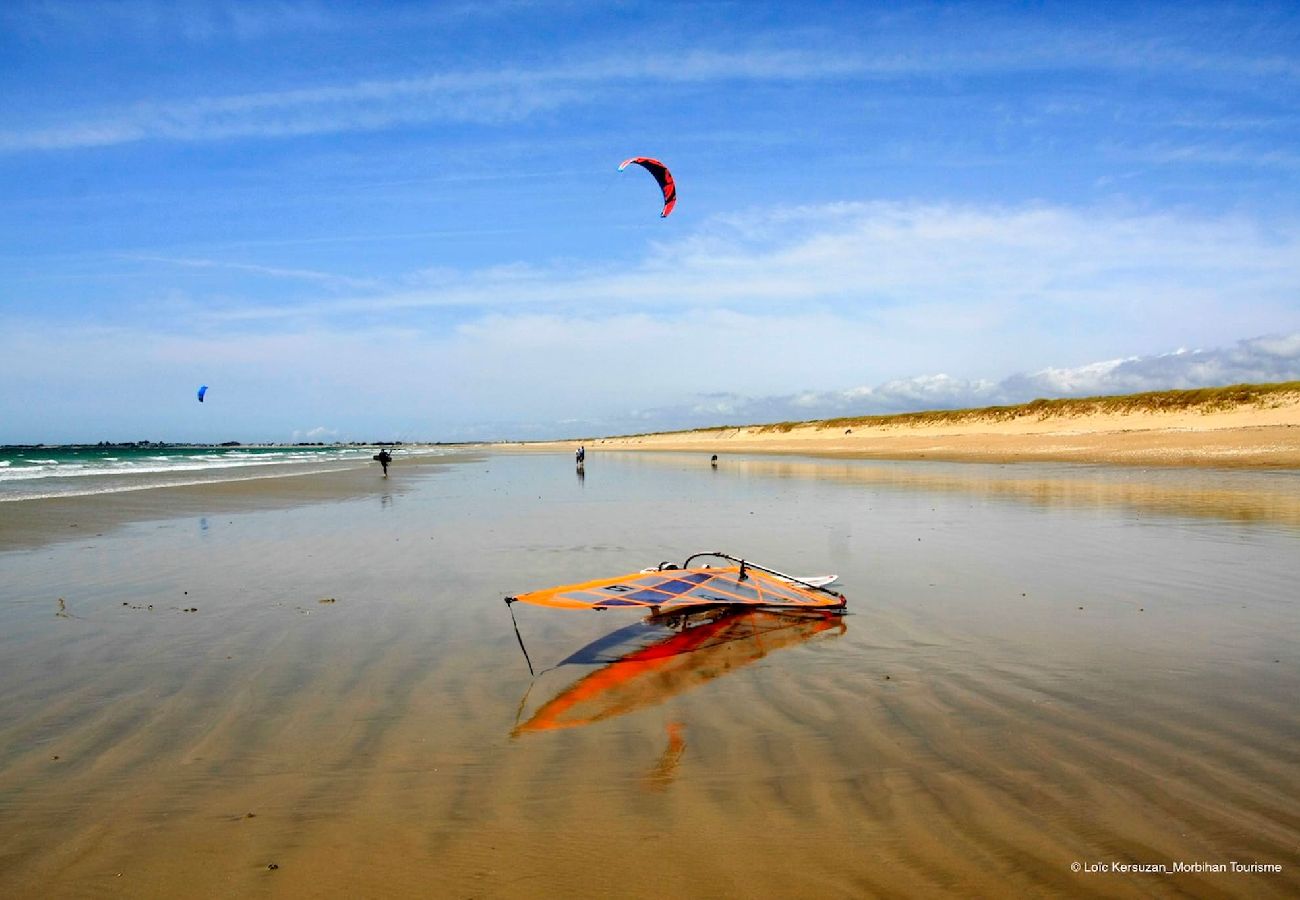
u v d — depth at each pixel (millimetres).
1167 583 11094
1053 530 16344
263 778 5309
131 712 6508
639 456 74000
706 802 4918
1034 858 4258
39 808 4926
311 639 8617
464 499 25562
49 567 12875
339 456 89625
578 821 4711
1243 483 26938
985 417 75625
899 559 13297
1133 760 5414
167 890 4074
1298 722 6035
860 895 3957
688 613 9664
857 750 5648
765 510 21281
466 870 4223
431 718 6348
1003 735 5875
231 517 19953
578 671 7539
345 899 3990
